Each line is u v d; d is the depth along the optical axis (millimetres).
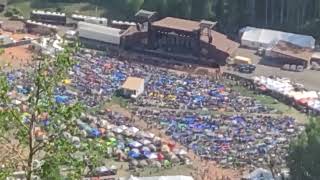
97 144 51031
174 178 146875
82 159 48219
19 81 188875
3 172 46312
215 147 169625
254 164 160625
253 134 179875
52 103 47406
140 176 152375
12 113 46531
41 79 47062
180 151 164625
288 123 190500
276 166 159250
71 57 48375
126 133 171750
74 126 48094
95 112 189625
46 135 47219
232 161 162000
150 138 170375
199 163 161000
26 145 47188
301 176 151000
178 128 182250
